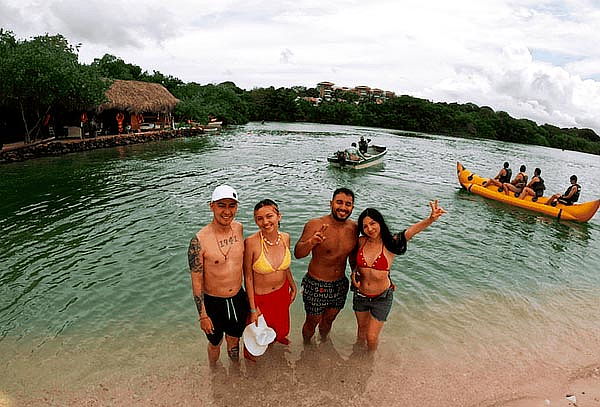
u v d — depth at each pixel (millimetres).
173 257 9234
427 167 28672
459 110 97875
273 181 19281
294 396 4879
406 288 8062
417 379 5289
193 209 13320
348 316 6773
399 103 89125
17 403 4707
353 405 4781
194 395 4863
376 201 16438
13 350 5762
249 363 5465
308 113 90500
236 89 102625
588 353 6113
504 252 10820
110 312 6863
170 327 6418
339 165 24734
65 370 5324
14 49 23078
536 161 42375
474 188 18891
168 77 75500
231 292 4977
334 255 5262
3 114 25750
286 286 5301
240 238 5023
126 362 5508
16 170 19047
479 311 7297
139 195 15008
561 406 4930
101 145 28062
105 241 10156
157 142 34156
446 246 10961
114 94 31844
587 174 34750
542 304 7742
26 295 7395
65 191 15250
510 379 5402
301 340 6031
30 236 10375
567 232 13648
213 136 43594
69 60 25469
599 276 9477
